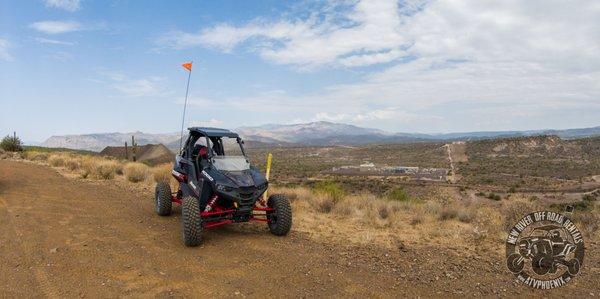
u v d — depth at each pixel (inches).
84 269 219.3
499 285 212.8
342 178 3181.6
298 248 275.7
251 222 353.1
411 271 232.8
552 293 203.8
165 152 1363.2
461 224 381.4
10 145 1311.5
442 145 6909.5
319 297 193.3
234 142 331.0
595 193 2578.7
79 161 818.8
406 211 475.2
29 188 473.4
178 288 198.5
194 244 269.4
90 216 348.2
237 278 214.8
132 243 272.7
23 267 219.3
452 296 198.2
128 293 190.2
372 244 293.4
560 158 5378.9
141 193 487.5
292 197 526.9
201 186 304.2
